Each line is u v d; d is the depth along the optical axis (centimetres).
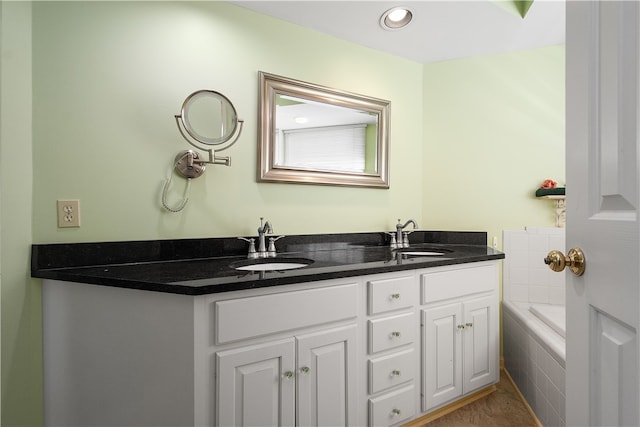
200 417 119
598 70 69
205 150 173
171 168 173
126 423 129
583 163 73
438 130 263
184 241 175
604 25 67
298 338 139
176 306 121
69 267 149
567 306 80
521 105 250
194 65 178
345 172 226
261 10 197
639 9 58
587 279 72
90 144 155
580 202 74
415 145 262
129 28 163
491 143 254
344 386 154
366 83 238
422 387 180
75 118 152
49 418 143
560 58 245
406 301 173
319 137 218
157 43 169
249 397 128
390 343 167
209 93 172
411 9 204
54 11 148
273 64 202
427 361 180
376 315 163
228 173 189
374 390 161
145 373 125
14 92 139
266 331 131
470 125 258
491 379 207
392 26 218
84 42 153
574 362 77
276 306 134
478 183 256
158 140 169
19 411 140
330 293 148
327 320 147
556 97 246
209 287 117
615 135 64
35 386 143
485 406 203
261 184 199
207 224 183
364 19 209
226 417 123
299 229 212
